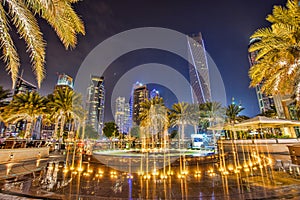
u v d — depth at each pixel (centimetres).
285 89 994
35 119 2605
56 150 2281
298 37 854
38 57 396
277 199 378
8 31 357
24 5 362
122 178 644
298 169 707
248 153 1438
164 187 515
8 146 1178
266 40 930
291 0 808
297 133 2291
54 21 438
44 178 624
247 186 492
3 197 396
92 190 480
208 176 661
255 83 1030
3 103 2316
